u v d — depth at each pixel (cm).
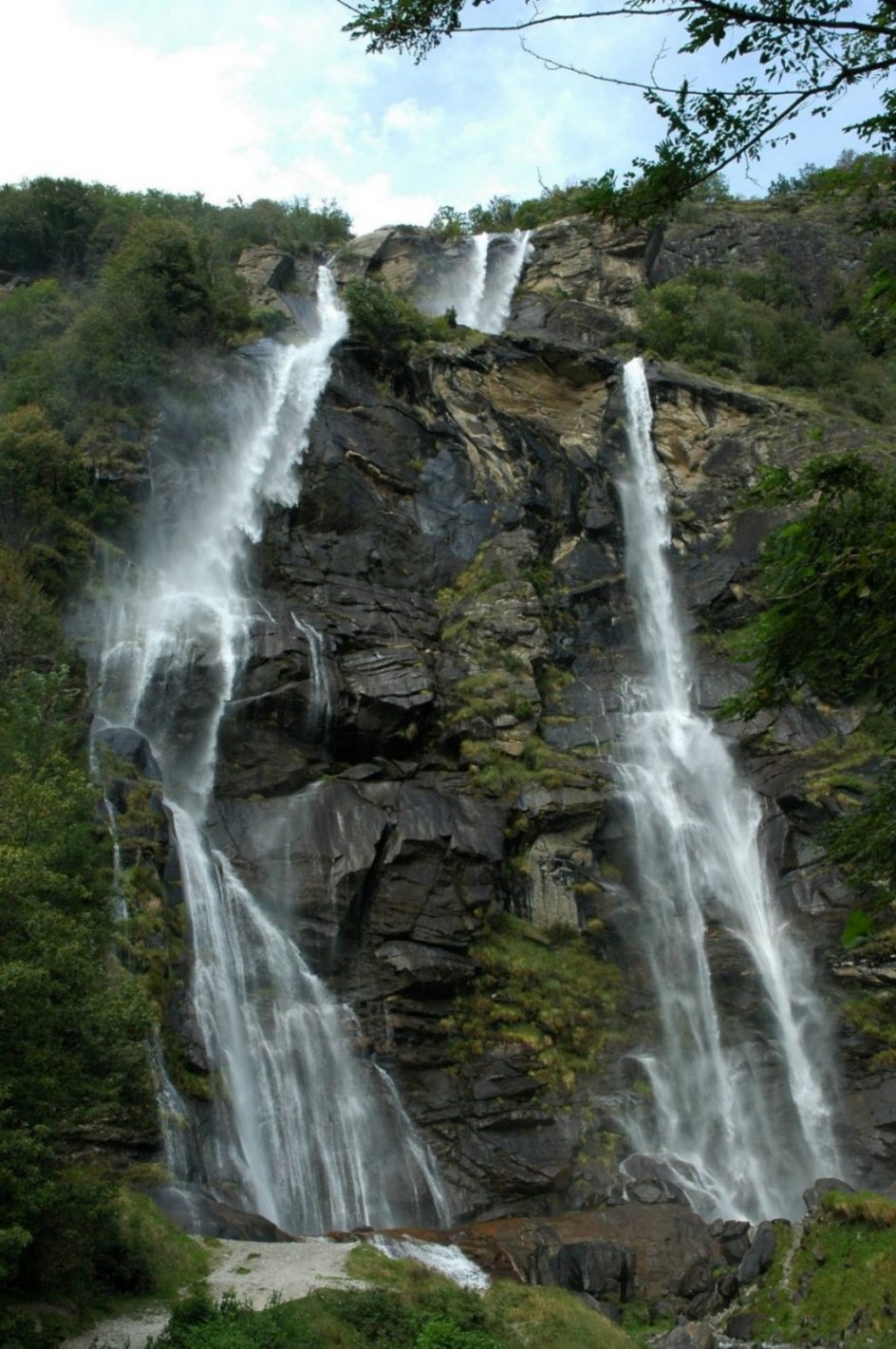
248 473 4141
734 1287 2094
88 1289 1549
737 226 7544
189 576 3800
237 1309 1502
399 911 2905
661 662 4144
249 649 3375
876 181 1239
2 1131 1362
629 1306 2011
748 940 3238
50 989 1496
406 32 998
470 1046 2806
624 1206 2362
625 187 1109
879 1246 2016
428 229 6688
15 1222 1377
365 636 3691
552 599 4128
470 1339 1504
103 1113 1970
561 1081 2798
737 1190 2700
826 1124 2847
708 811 3547
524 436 4500
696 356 5462
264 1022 2620
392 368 4722
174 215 6406
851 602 1491
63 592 3509
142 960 2344
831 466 1509
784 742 3653
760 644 1585
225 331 4722
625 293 6103
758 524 4403
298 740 3300
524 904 3142
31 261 6056
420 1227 2408
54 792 1764
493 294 6197
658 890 3316
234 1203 2209
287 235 6456
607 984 3067
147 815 2648
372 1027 2750
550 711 3738
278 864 2898
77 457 3881
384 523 4134
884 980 3016
